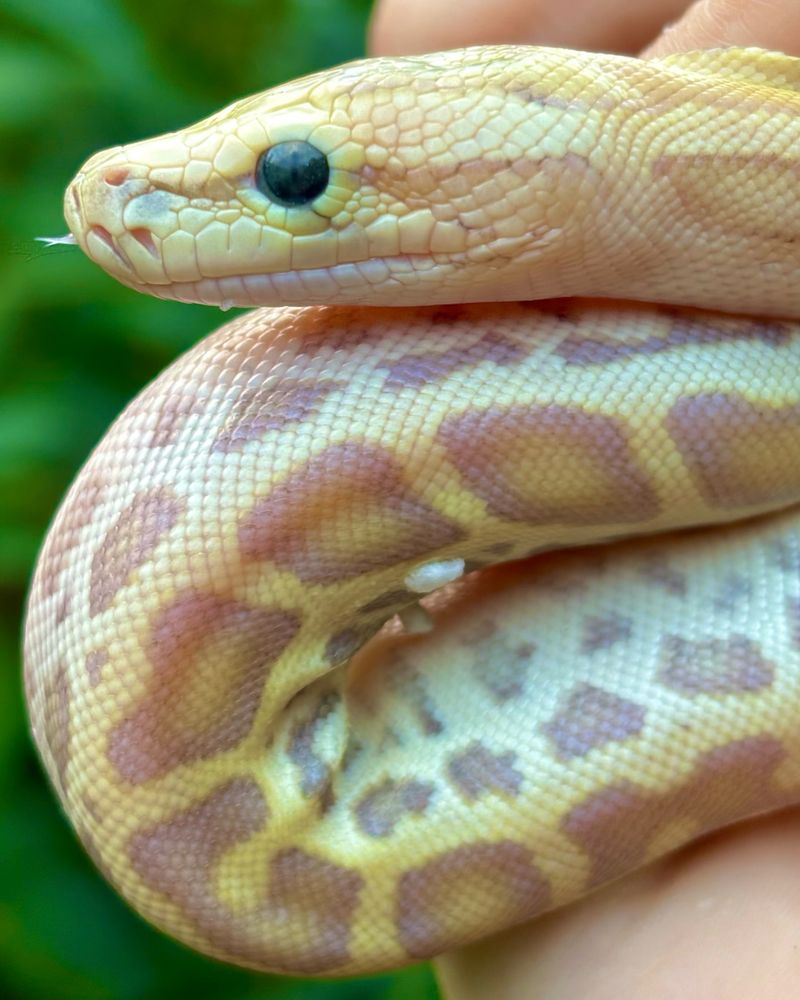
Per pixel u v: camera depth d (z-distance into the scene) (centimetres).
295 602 21
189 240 21
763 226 22
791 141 22
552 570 23
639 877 22
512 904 22
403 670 22
